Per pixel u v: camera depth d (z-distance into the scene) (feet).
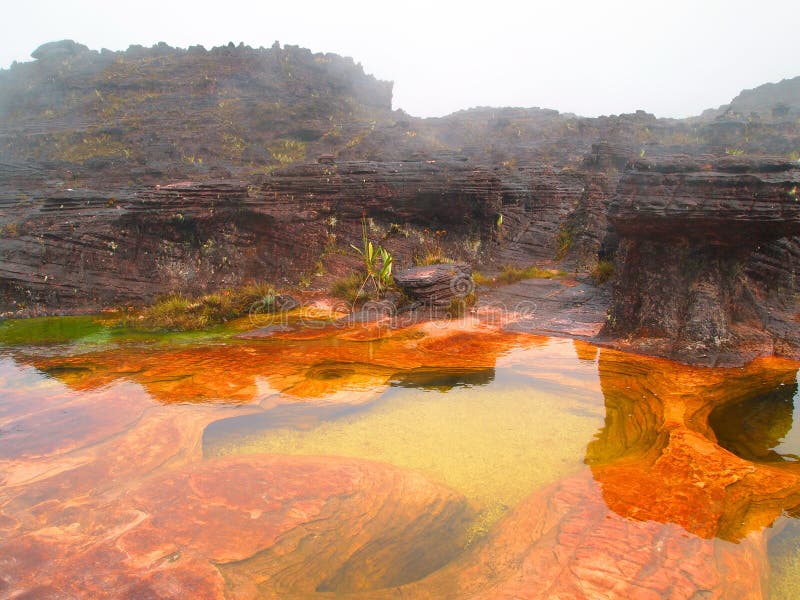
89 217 38.42
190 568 9.04
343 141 90.89
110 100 99.40
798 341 21.65
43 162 71.20
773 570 9.14
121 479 12.21
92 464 12.79
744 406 16.51
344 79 125.29
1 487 11.68
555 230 54.39
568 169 70.38
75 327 28.32
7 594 8.33
